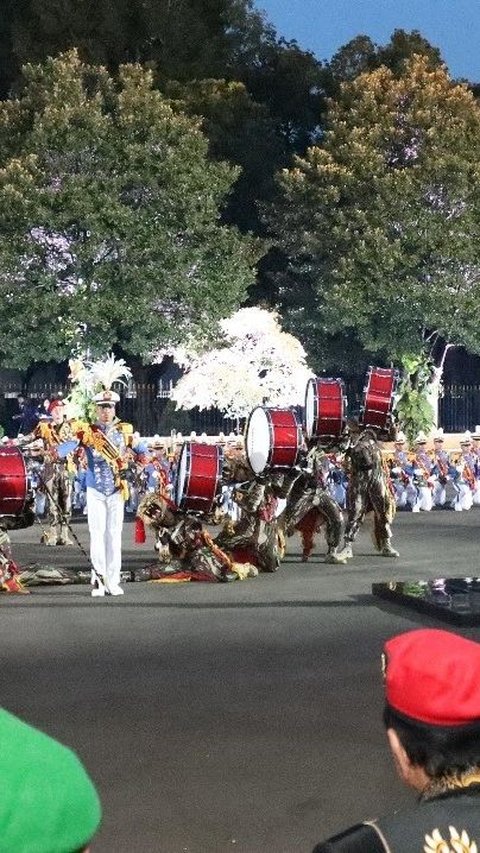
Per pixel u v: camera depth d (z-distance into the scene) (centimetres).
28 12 5834
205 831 725
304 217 5394
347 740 931
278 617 1517
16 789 206
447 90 5422
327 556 2089
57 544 2506
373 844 249
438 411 5641
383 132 5306
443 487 3766
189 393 5166
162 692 1106
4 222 4631
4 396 5806
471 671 261
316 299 5591
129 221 4638
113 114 5056
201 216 4791
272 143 6053
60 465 2478
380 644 1325
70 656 1286
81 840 208
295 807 772
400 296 5209
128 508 3447
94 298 4669
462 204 5194
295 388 5272
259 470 1978
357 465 2120
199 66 6034
